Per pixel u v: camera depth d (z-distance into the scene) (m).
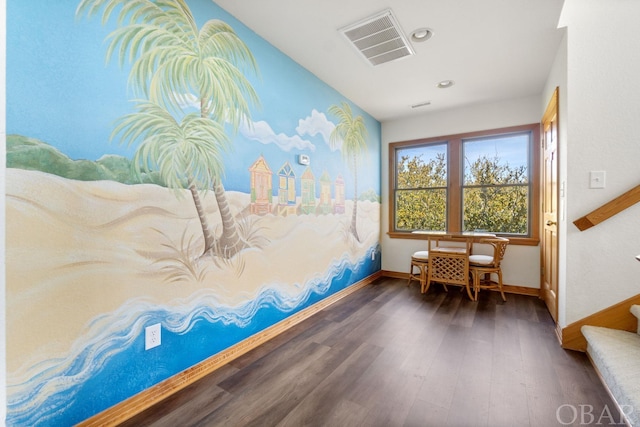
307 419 1.48
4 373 0.87
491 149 3.96
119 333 1.48
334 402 1.61
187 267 1.80
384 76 3.06
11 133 1.14
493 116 3.83
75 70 1.32
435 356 2.09
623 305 2.05
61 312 1.28
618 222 2.08
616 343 1.85
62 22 1.28
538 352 2.14
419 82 3.22
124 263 1.50
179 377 1.75
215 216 1.97
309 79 2.94
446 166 4.21
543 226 3.35
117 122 1.46
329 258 3.27
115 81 1.46
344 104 3.58
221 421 1.47
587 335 2.00
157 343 1.65
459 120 4.05
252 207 2.27
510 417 1.48
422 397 1.64
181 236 1.76
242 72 2.19
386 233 4.62
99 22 1.40
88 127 1.36
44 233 1.23
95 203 1.39
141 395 1.57
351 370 1.92
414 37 2.38
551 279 2.88
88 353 1.37
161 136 1.66
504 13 2.08
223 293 2.03
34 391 1.21
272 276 2.46
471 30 2.28
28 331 1.19
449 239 3.57
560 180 2.47
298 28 2.26
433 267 3.64
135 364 1.55
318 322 2.76
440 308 3.12
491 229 3.96
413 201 4.48
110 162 1.44
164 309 1.68
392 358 2.07
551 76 2.87
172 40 1.71
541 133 3.47
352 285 3.76
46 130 1.23
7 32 1.12
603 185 2.10
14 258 1.15
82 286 1.35
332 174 3.33
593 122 2.13
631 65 2.05
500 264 3.59
